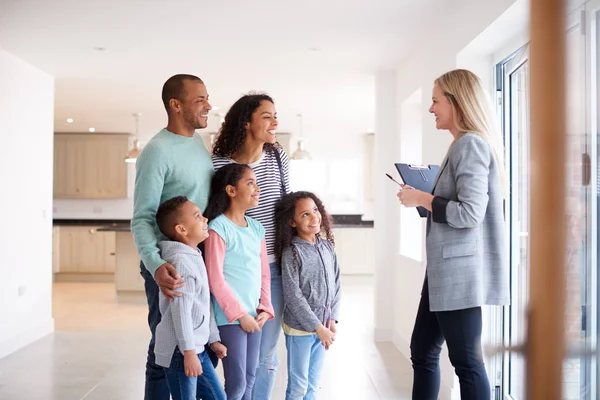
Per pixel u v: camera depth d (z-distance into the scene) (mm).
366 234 9742
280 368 4438
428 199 2135
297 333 2551
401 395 3748
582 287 2025
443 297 2098
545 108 389
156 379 2371
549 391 394
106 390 3812
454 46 3559
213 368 2340
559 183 387
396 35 4355
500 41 3184
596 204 1971
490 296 2125
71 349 5012
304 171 10352
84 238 10086
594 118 2062
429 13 3803
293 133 10398
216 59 5184
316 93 6848
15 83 5016
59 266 10125
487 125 2156
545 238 390
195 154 2408
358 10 3787
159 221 2252
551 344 394
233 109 2596
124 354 4840
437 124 2271
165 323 2180
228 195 2430
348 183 10391
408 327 4859
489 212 2123
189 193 2365
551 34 387
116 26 4176
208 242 2371
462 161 2070
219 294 2318
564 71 387
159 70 5613
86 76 5852
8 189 4871
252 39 4520
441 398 3680
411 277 4750
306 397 2646
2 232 4777
